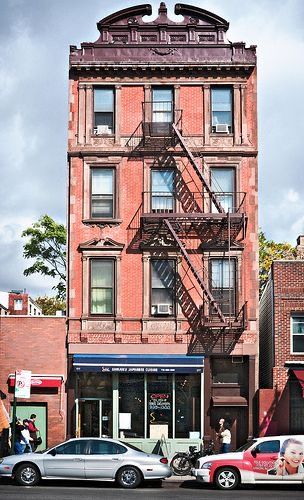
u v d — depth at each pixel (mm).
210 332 35531
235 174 36469
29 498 23234
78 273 36000
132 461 27203
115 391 35062
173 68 36812
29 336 35625
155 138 36531
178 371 34875
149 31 37406
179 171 36438
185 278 35906
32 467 27281
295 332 35219
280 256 55094
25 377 31094
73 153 36531
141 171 36500
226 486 26906
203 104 36844
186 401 35312
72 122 36812
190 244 36094
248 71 37000
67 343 35594
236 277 35844
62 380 35250
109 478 27156
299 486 27875
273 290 35469
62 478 27250
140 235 36125
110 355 35375
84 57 36906
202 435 34844
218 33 37438
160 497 23969
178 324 35594
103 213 36438
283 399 34688
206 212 36062
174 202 36344
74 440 27688
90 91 36906
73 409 35156
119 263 35938
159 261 36125
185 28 37375
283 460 26828
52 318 35750
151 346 35438
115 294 35750
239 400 34969
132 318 35625
